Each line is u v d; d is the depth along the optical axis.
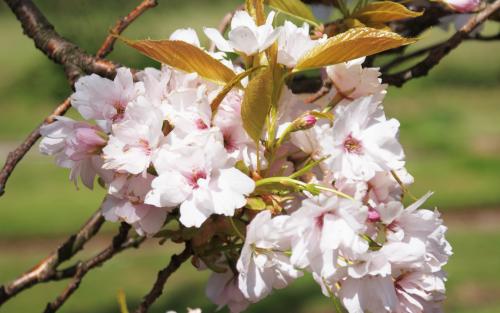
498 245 3.50
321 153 0.69
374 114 0.68
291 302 2.98
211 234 0.69
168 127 0.68
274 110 0.69
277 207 0.67
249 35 0.67
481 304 2.88
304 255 0.65
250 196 0.68
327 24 0.78
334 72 0.71
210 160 0.66
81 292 3.08
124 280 3.17
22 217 4.04
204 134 0.66
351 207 0.65
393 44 0.67
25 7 0.80
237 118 0.68
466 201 4.12
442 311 0.69
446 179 4.49
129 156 0.67
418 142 5.38
